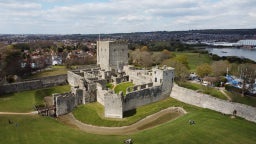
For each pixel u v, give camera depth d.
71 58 175.00
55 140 56.19
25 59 154.62
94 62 171.38
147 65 160.25
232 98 90.50
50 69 144.00
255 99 91.94
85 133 61.25
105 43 112.31
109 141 55.41
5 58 115.88
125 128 65.19
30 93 93.44
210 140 54.06
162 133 58.28
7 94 91.12
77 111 77.62
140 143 53.81
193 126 61.03
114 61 113.56
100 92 81.31
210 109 76.25
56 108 75.94
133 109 76.56
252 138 55.25
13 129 61.94
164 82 85.31
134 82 97.31
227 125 61.84
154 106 79.19
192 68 160.50
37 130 61.84
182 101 84.25
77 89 80.62
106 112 71.62
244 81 100.81
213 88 102.88
